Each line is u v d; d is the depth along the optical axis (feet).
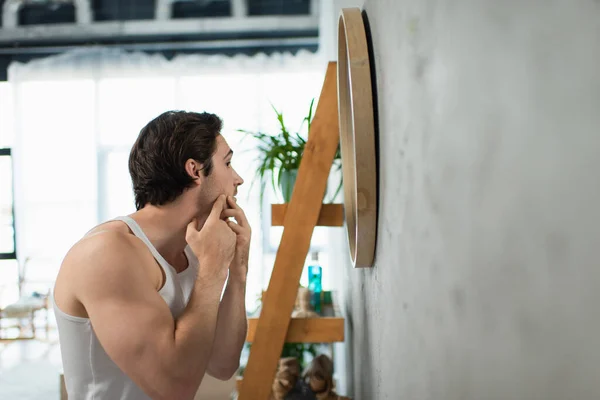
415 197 2.36
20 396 13.39
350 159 4.99
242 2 18.86
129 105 19.75
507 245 1.28
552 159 1.05
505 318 1.31
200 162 3.78
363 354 5.23
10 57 19.75
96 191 19.57
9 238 19.60
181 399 3.24
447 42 1.75
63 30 19.17
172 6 18.84
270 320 5.65
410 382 2.61
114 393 3.47
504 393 1.33
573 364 0.99
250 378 5.64
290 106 19.67
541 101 1.08
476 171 1.49
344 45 4.80
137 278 3.24
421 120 2.19
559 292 1.04
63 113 19.67
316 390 6.70
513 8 1.21
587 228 0.93
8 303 19.45
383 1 3.21
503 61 1.27
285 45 19.76
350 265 7.09
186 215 3.87
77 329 3.32
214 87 19.76
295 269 5.64
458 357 1.73
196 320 3.35
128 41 19.81
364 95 3.58
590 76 0.91
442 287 1.91
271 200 18.88
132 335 3.08
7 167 19.77
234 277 4.42
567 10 0.97
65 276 3.29
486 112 1.40
